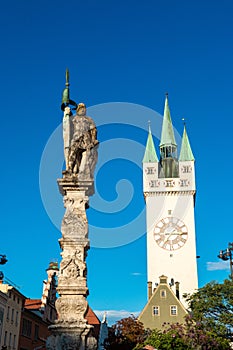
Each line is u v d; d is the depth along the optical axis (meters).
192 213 82.56
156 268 79.25
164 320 63.66
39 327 60.47
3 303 47.44
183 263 79.31
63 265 11.50
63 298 11.25
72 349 10.71
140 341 44.38
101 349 17.16
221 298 50.38
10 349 49.12
